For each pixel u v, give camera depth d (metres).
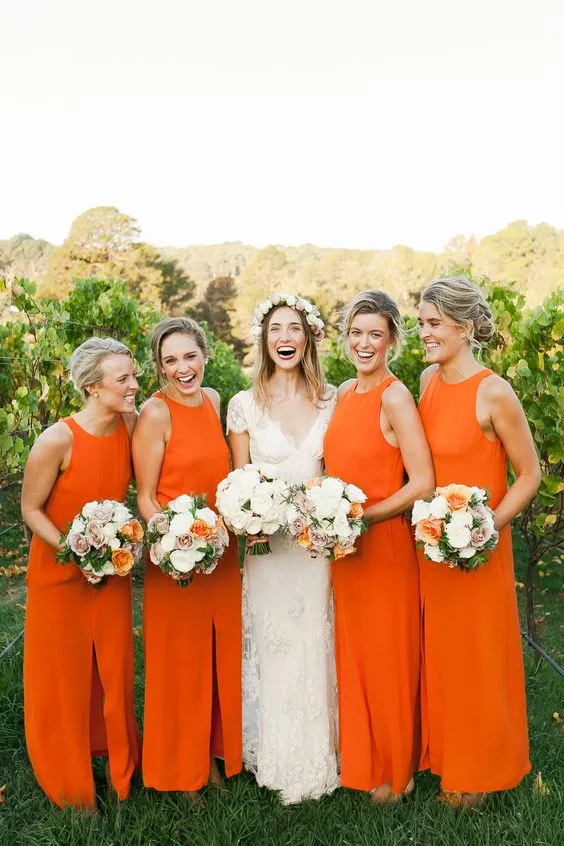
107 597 2.70
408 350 7.72
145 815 2.67
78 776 2.72
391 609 2.80
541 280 40.84
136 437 2.82
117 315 7.61
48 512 2.72
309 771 2.89
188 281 52.12
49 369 5.96
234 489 2.62
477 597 2.65
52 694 2.68
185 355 2.77
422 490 2.72
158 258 50.38
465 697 2.68
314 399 3.04
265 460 2.99
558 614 5.35
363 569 2.82
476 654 2.66
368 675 2.82
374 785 2.82
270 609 2.91
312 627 2.92
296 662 2.90
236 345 51.62
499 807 2.74
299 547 2.90
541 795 2.76
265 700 2.94
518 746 2.73
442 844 2.53
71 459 2.66
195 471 2.83
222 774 3.07
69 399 6.06
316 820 2.71
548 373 4.14
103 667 2.72
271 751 2.91
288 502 2.65
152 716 2.78
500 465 2.70
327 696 2.96
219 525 2.56
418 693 2.91
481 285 5.36
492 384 2.63
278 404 3.02
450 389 2.75
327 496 2.57
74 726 2.70
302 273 54.09
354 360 2.85
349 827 2.67
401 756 2.79
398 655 2.80
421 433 2.76
